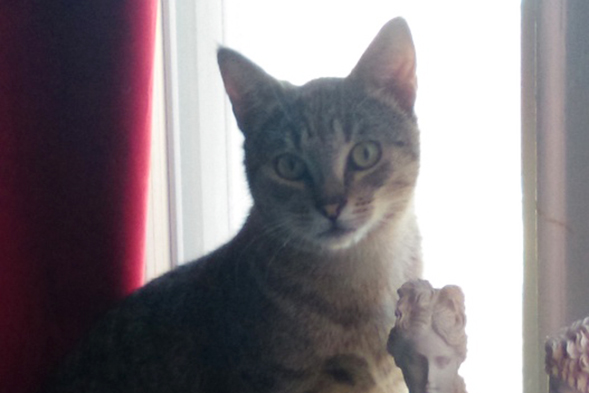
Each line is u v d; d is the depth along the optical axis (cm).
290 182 55
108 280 62
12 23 59
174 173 68
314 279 55
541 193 50
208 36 67
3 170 59
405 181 55
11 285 60
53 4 59
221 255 58
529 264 51
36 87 60
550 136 49
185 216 68
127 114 61
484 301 56
